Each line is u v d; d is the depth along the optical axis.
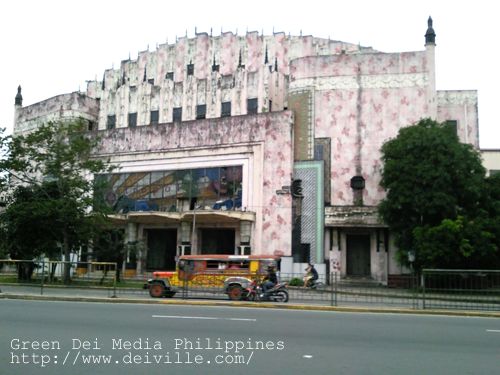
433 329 12.70
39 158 32.66
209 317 14.22
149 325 12.45
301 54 46.41
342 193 36.91
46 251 32.28
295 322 13.47
